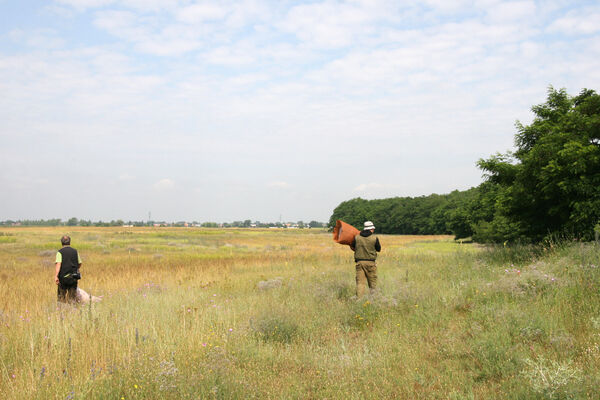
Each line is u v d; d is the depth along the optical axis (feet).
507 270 28.32
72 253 28.32
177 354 16.61
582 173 40.42
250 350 17.31
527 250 40.65
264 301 28.25
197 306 27.61
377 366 14.99
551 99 53.26
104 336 18.49
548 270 26.20
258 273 51.90
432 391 12.63
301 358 16.56
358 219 561.02
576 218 39.50
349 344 18.37
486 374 13.67
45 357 15.80
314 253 97.25
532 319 17.17
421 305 22.81
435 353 16.16
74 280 28.09
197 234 319.88
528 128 49.80
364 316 22.18
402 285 28.73
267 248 141.90
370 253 27.45
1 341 18.06
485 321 18.60
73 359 15.84
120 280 44.75
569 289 21.02
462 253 51.85
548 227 47.19
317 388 13.55
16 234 225.76
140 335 18.90
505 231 116.06
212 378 13.56
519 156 51.03
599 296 19.31
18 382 13.46
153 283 41.16
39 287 39.58
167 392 12.72
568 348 14.40
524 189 44.80
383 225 522.88
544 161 42.06
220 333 19.77
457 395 12.11
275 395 12.94
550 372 12.10
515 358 13.96
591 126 42.11
